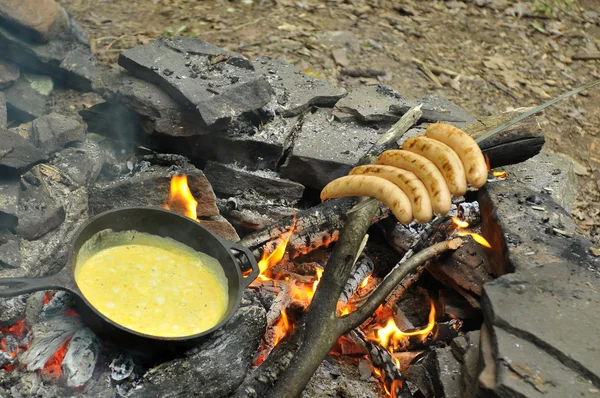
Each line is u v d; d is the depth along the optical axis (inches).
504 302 50.9
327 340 50.9
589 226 77.3
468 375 50.4
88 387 47.5
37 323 50.3
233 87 64.9
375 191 49.8
